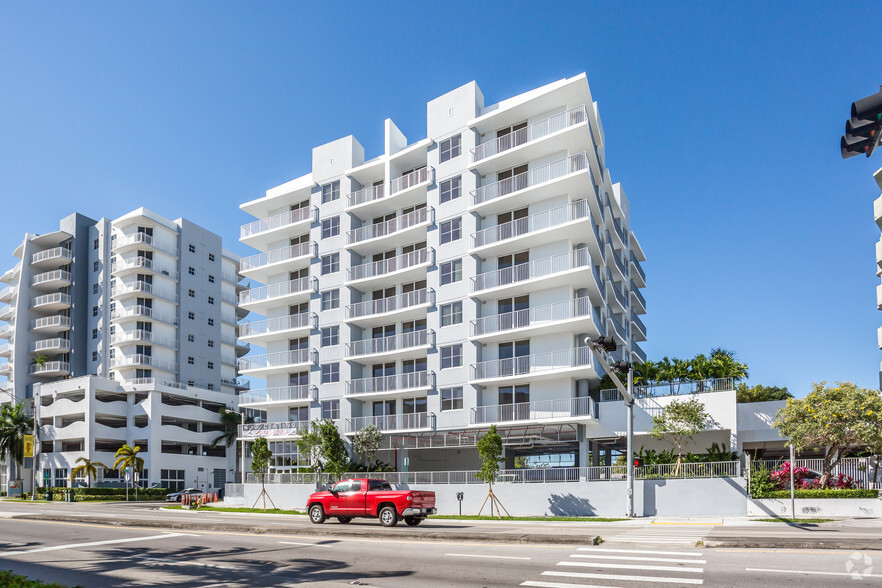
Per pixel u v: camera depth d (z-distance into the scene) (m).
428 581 12.48
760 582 11.70
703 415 33.75
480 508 35.66
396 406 45.56
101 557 16.50
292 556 16.11
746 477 30.31
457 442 41.41
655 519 28.28
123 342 73.31
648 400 36.47
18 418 70.50
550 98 40.62
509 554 15.69
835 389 29.97
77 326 77.19
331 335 49.25
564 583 11.99
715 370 38.47
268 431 50.38
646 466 33.16
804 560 13.87
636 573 12.79
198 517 32.69
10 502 58.16
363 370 48.09
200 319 81.06
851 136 7.80
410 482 38.78
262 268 54.09
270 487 44.44
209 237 84.44
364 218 50.75
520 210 42.41
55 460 68.38
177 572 14.12
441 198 45.12
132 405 69.81
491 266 43.09
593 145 40.97
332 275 50.06
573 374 38.16
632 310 59.19
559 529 23.06
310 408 48.84
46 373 76.81
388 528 23.23
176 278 78.75
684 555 14.95
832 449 29.72
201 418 73.50
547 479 34.88
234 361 86.69
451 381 42.41
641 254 66.56
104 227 78.38
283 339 52.91
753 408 34.72
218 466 74.81
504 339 41.31
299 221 52.53
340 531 20.70
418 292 45.34
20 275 79.75
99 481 65.31
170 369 75.94
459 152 44.81
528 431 38.94
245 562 15.34
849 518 26.59
